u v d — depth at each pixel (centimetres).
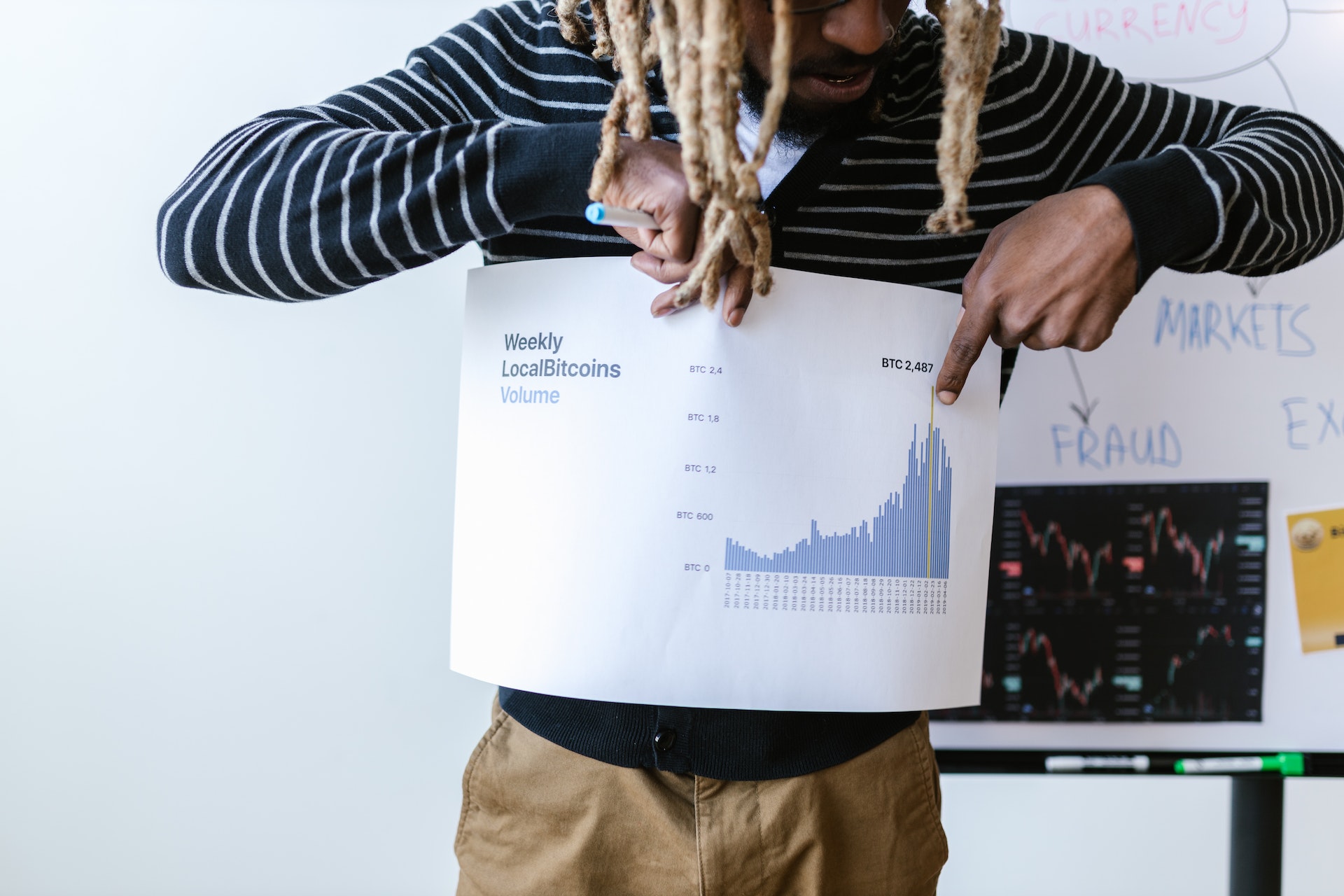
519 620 51
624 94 43
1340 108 86
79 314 95
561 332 50
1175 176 48
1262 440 87
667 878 55
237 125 94
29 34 92
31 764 98
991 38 42
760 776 52
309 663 98
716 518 49
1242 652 88
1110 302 48
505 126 46
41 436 96
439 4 94
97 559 97
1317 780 99
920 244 56
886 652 51
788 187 53
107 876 99
